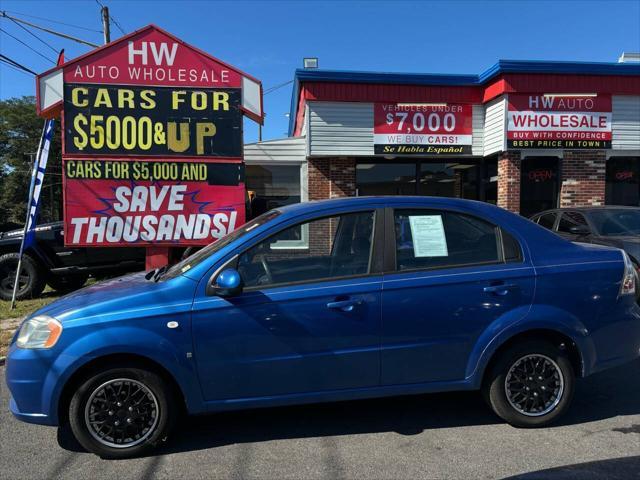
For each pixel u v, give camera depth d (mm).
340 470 3096
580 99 11102
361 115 11484
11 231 9484
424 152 11633
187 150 6875
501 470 3070
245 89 6957
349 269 3477
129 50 6719
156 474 3082
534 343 3578
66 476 3078
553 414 3627
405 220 3598
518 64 10680
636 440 3455
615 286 3689
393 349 3424
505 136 10914
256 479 3008
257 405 3344
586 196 11516
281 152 11898
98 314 3189
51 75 6574
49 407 3145
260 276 3404
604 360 3691
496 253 3625
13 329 6727
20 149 50562
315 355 3344
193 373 3230
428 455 3271
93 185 6680
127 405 3262
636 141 11375
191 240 6922
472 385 3547
